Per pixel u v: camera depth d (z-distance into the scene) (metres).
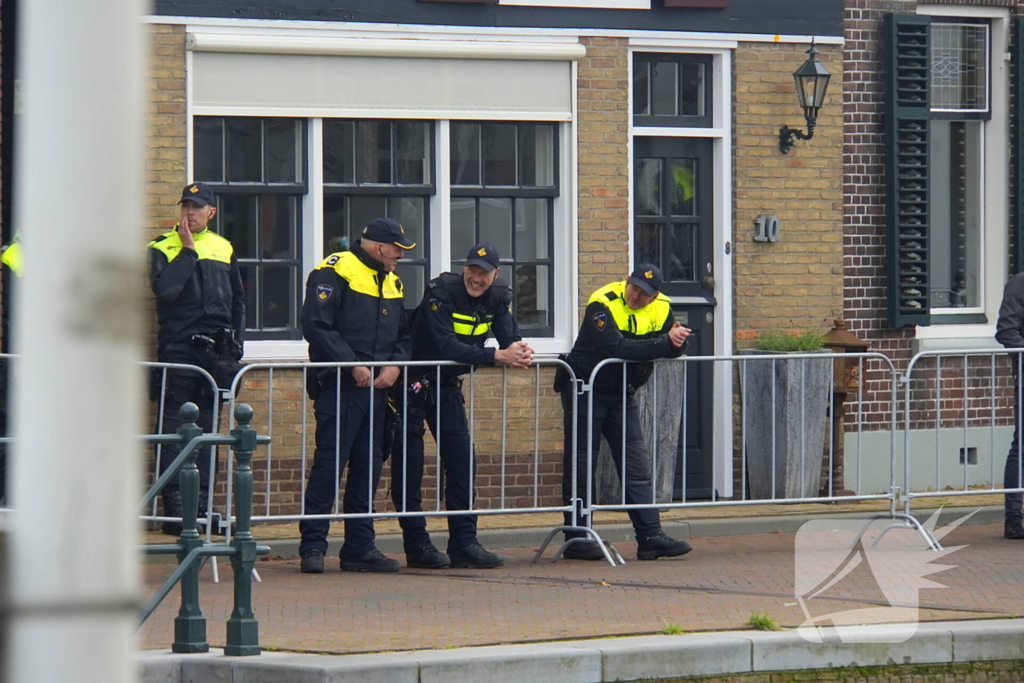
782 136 31.75
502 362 24.08
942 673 18.30
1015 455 27.30
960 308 34.56
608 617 19.67
